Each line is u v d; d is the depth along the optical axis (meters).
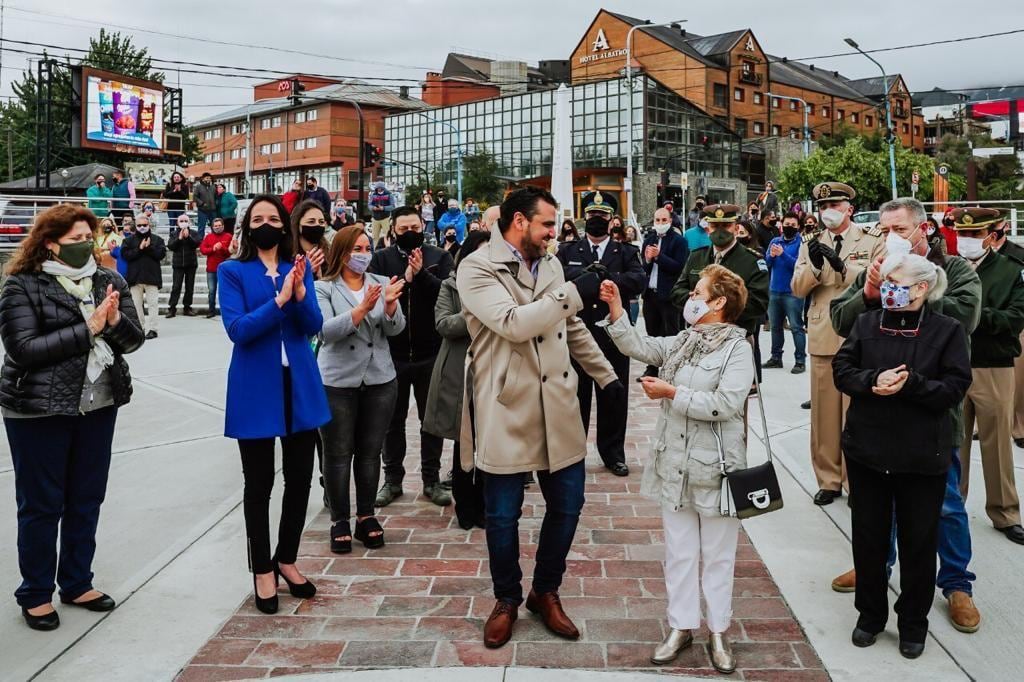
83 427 4.13
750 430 7.96
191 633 3.96
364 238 5.18
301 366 4.25
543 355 3.86
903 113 93.00
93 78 36.31
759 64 72.62
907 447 3.62
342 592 4.42
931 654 3.75
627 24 71.62
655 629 3.99
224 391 9.72
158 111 39.09
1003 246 5.11
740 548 5.04
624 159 56.25
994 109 86.19
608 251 6.87
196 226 22.50
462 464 4.04
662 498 3.76
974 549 4.96
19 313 3.88
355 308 4.93
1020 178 61.78
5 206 19.95
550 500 3.95
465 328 5.26
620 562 4.83
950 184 55.44
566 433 3.88
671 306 8.72
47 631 3.97
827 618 4.11
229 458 7.07
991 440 5.11
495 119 63.84
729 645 3.69
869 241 5.58
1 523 5.51
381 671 3.57
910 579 3.71
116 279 4.29
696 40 74.75
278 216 4.30
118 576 4.64
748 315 6.15
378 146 81.25
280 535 4.38
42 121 45.84
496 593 3.95
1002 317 4.89
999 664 3.65
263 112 85.81
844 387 3.76
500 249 3.88
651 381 3.69
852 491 3.88
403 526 5.46
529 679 3.49
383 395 5.13
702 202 19.22
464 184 59.56
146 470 6.73
